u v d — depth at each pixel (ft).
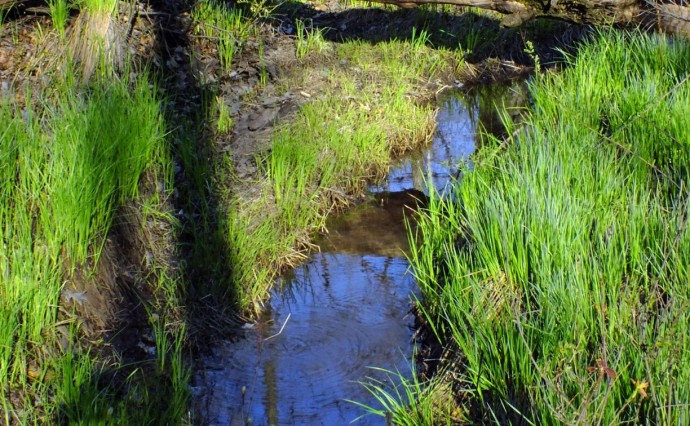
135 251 17.02
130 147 17.90
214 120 23.76
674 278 13.39
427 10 34.30
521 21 24.94
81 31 21.80
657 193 16.47
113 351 14.58
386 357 16.21
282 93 26.55
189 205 19.22
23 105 19.30
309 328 17.06
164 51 25.17
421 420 13.47
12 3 21.47
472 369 13.62
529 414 12.20
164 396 14.12
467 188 18.63
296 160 22.29
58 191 15.48
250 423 14.21
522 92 30.68
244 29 29.07
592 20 24.89
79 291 15.20
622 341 12.13
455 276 15.75
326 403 14.87
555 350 12.49
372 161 24.00
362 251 20.26
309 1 34.63
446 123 28.04
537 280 14.35
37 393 13.15
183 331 15.42
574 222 15.47
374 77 29.32
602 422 11.11
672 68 23.08
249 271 18.03
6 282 14.08
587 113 21.45
